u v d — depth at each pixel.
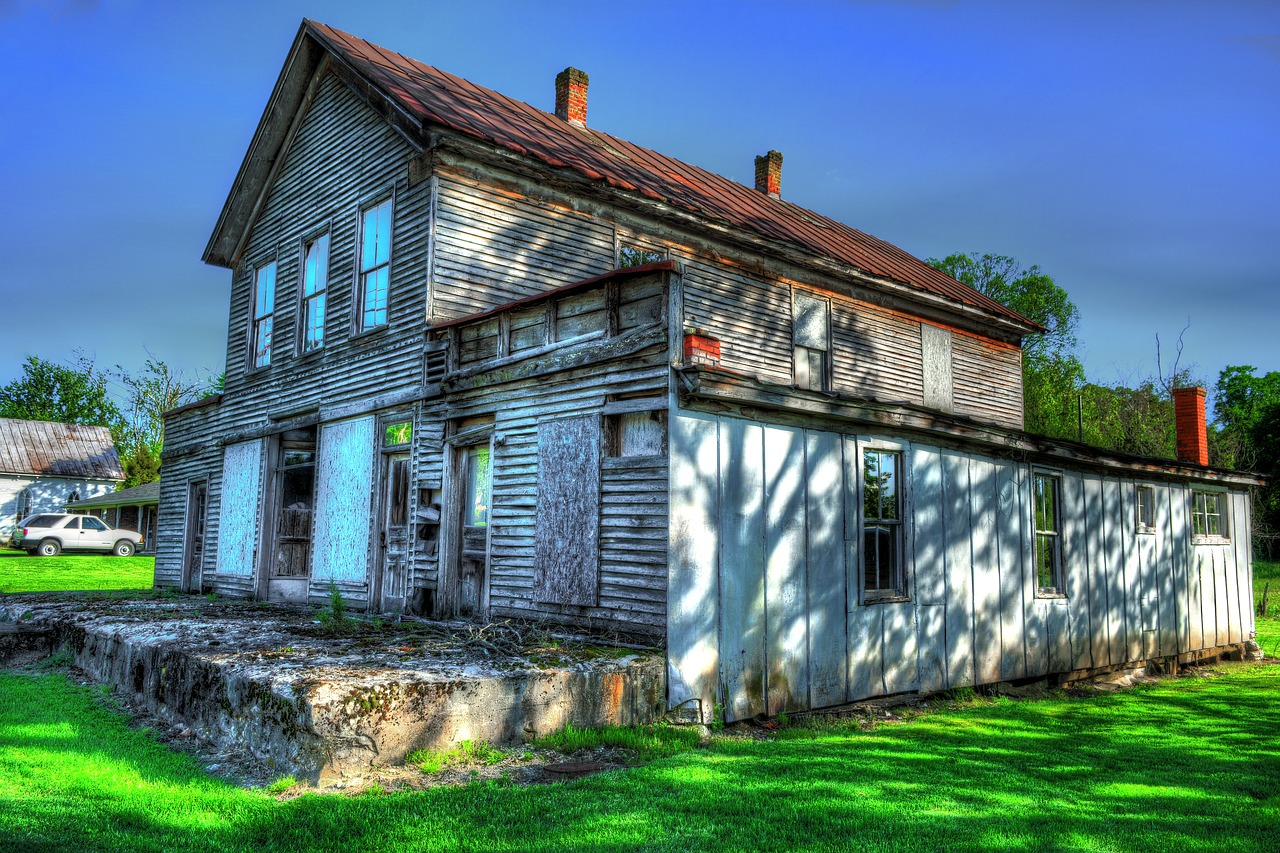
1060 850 4.45
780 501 8.25
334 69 13.84
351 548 12.16
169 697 7.07
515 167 12.11
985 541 10.54
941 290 18.97
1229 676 12.98
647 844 4.36
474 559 10.14
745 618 7.78
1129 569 12.88
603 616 7.92
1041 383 33.41
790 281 16.41
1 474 43.16
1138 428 27.52
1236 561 15.38
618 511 7.90
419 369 11.13
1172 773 6.32
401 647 7.35
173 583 17.48
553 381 8.95
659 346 7.66
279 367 14.75
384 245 12.41
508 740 6.17
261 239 16.02
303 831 4.44
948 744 7.19
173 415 18.44
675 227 14.41
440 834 4.44
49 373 67.38
